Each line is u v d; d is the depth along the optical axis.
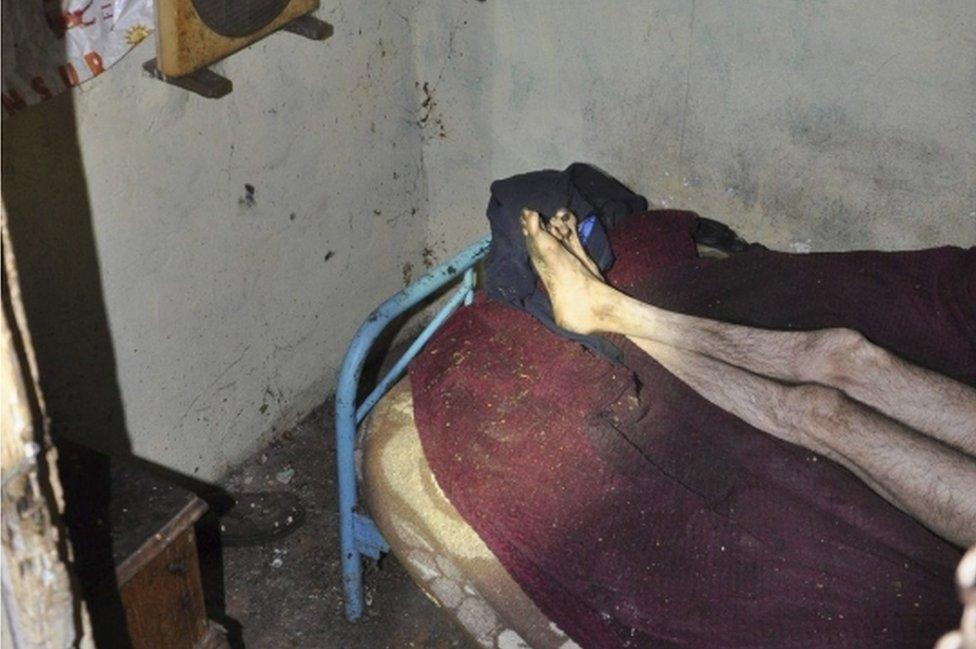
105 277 2.37
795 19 2.48
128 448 2.59
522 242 2.35
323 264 2.97
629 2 2.66
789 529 1.99
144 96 2.30
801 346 2.19
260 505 2.84
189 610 1.91
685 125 2.75
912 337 2.32
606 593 1.98
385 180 3.08
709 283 2.41
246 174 2.62
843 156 2.59
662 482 2.06
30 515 1.26
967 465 2.00
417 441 2.23
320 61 2.71
